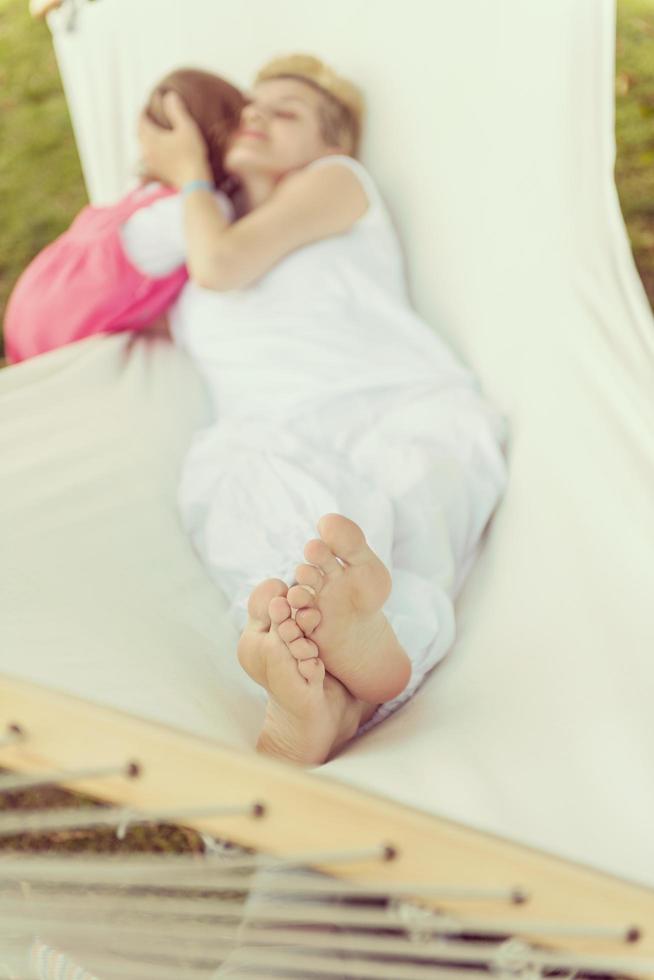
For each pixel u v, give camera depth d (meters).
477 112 2.04
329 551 1.25
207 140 2.19
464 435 1.74
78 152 3.94
